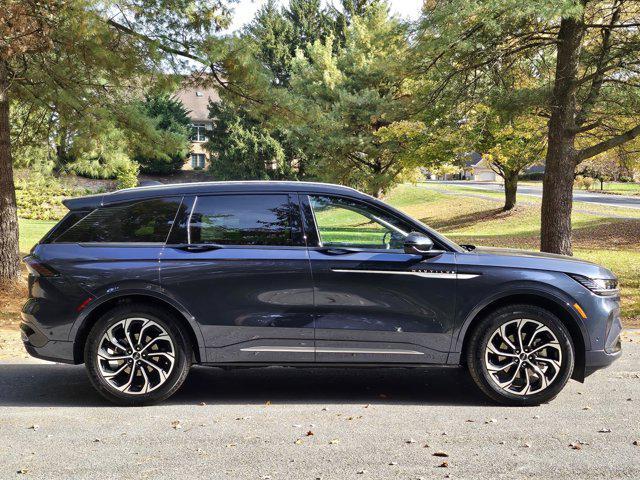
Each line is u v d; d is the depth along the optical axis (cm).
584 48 1332
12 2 1016
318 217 524
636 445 421
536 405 516
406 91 2805
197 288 508
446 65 1288
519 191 4900
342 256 513
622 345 796
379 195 3309
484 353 513
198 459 395
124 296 514
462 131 2059
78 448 415
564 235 1262
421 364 520
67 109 1273
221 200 528
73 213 530
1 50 1026
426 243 501
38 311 511
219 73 1316
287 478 366
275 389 572
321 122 1472
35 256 519
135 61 1197
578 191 4997
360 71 3017
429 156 2419
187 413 493
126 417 482
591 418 481
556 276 516
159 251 514
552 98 1238
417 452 407
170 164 5684
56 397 544
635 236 2341
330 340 511
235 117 4769
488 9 1119
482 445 420
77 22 1062
